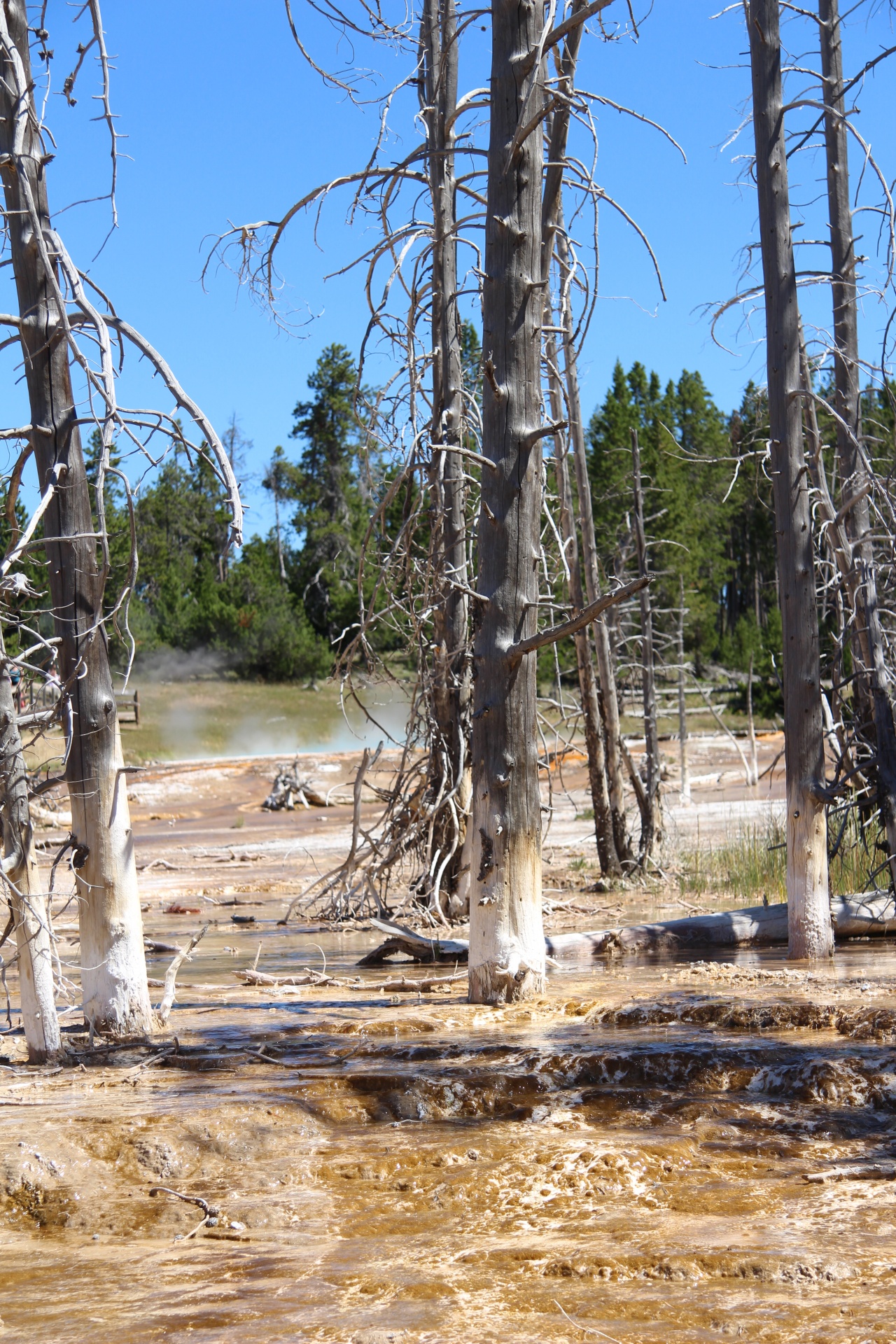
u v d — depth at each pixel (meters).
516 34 9.12
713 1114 6.32
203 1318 4.25
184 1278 4.67
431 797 13.97
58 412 7.64
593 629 18.12
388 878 14.65
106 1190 5.63
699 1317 4.09
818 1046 7.16
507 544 8.93
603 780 17.84
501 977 8.80
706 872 17.84
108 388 7.00
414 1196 5.42
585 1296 4.31
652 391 75.00
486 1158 5.77
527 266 9.12
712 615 57.81
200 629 64.75
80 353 6.93
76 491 7.70
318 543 66.69
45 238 7.62
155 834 30.34
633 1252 4.64
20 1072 7.21
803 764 10.70
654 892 16.83
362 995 9.88
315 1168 5.74
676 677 34.00
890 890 12.12
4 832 7.41
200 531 57.38
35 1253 5.09
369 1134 6.24
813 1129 6.07
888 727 11.38
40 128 7.70
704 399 72.69
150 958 13.26
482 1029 8.05
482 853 8.90
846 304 12.38
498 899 8.88
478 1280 4.48
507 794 8.85
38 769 8.05
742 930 12.26
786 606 10.78
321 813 32.59
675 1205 5.14
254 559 73.06
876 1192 5.21
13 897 7.36
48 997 7.45
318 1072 7.05
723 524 60.56
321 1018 8.68
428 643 13.31
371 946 13.51
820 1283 4.34
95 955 7.92
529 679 8.95
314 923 15.70
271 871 22.02
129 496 7.17
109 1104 6.48
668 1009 8.13
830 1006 7.89
